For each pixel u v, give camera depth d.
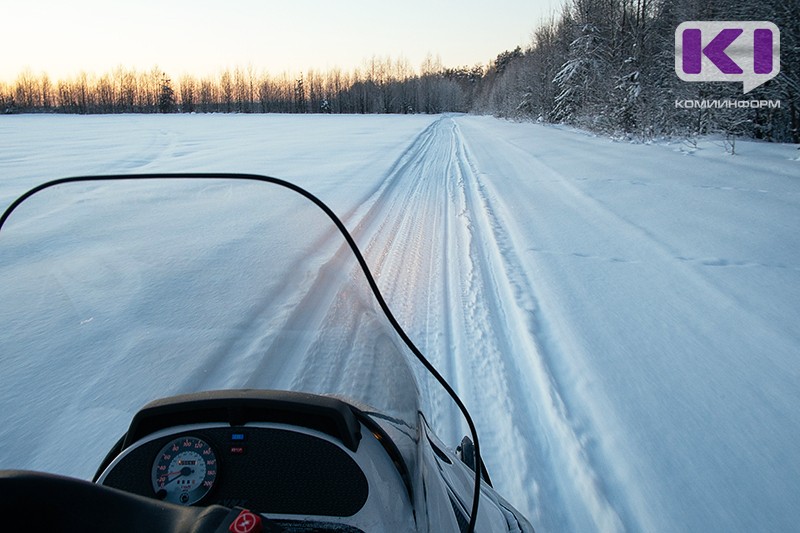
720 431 3.02
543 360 3.83
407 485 1.22
